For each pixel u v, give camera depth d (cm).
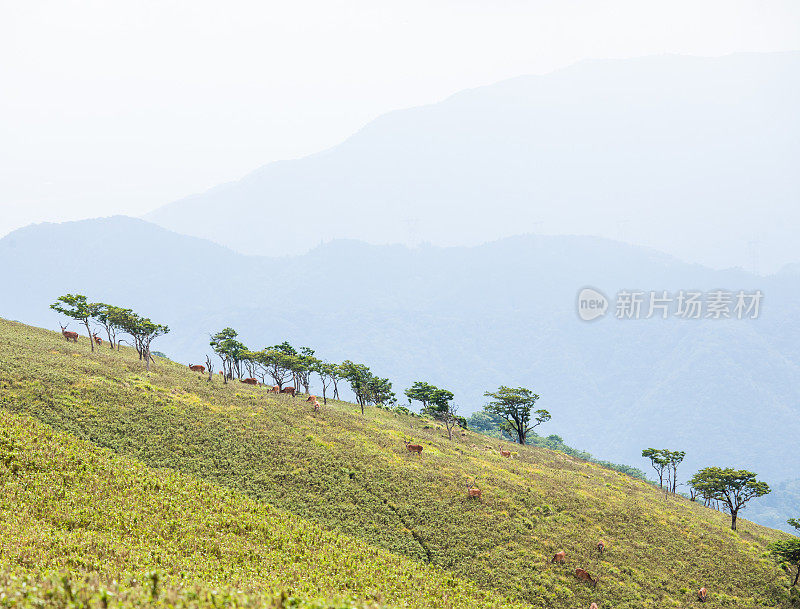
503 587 5122
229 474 5906
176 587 2442
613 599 5316
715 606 5509
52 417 6009
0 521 3700
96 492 4453
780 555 6512
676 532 6969
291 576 3747
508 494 6862
